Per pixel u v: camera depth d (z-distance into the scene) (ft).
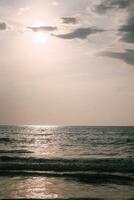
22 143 213.87
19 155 135.33
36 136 308.19
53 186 68.80
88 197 58.70
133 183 73.00
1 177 79.36
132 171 91.09
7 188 66.23
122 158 123.85
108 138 285.84
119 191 64.23
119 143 221.05
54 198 57.67
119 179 78.02
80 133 406.21
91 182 74.02
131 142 232.53
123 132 454.40
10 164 100.17
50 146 190.49
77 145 200.34
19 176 80.84
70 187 68.08
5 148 173.99
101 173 86.33
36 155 135.54
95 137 303.27
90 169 93.66
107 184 71.87
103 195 60.54
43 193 61.98
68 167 95.96
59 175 82.58
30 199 56.75
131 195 60.49
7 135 317.42
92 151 159.22
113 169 93.91
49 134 363.97
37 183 71.87
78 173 85.76
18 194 61.00
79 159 115.96
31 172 86.74
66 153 146.51
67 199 56.95
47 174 83.82
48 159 114.42
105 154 144.15
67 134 370.12
